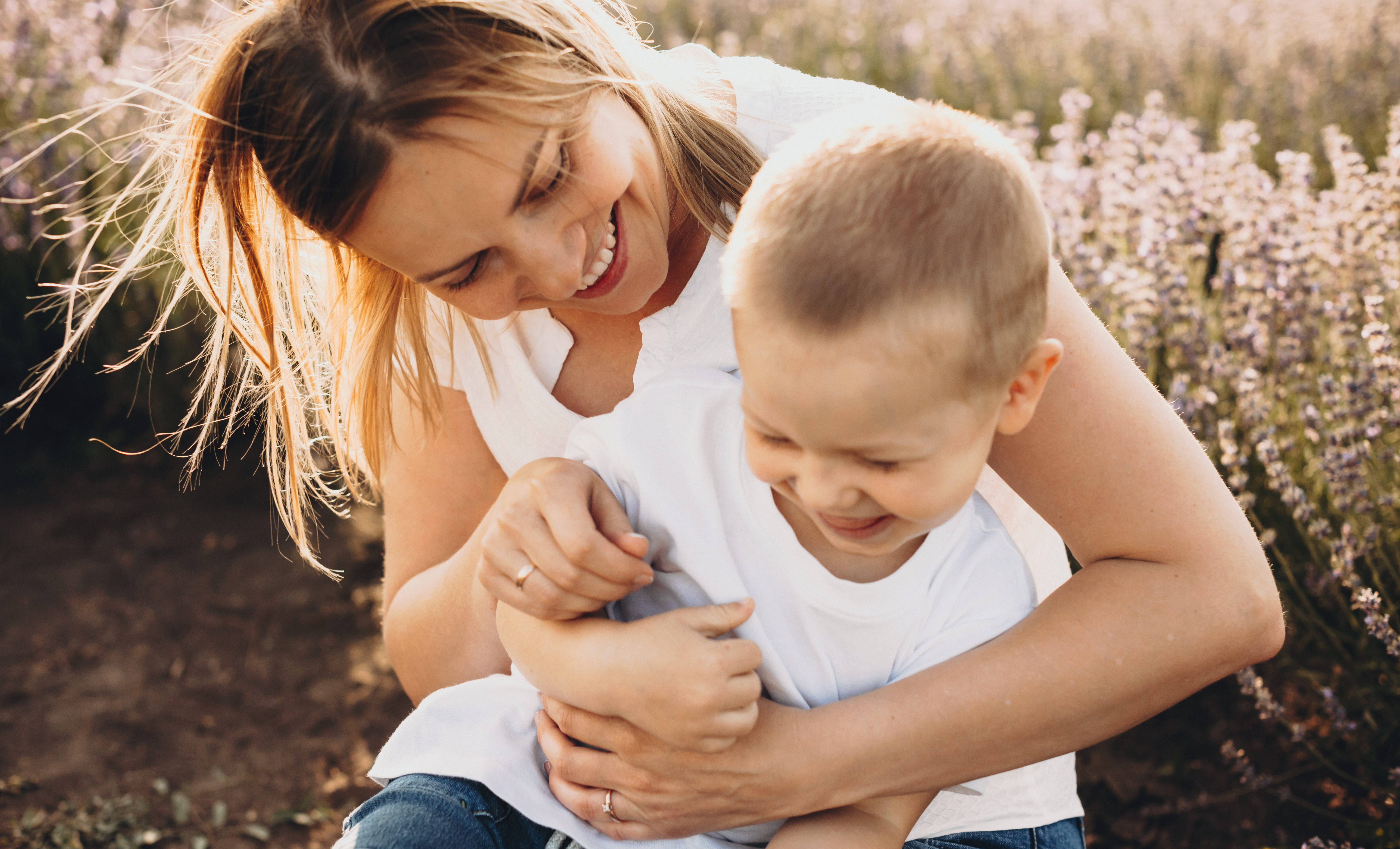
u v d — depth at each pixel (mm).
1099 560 1226
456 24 1089
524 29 1137
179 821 2518
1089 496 1194
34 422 3955
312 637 3131
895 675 1240
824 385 945
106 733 2775
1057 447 1190
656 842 1247
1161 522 1172
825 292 936
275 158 1148
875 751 1162
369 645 3100
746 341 992
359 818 1256
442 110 1057
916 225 941
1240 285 2449
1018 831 1429
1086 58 5301
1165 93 4801
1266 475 2387
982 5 6008
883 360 931
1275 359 2387
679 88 1349
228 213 1346
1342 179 2600
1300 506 2029
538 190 1126
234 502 3732
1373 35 4836
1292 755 2279
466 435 1578
